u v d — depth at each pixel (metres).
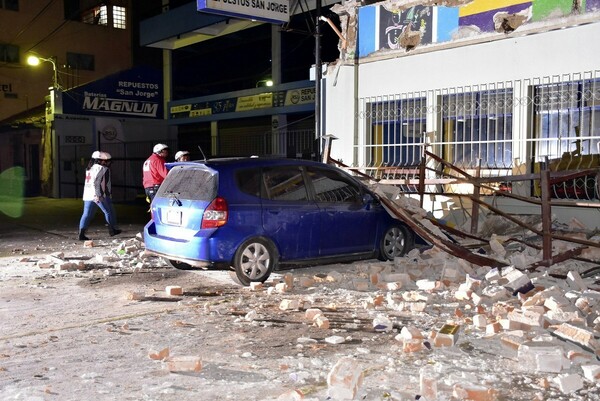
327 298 6.80
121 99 27.33
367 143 13.10
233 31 24.42
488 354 4.88
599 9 9.43
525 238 9.34
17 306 6.62
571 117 9.92
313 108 20.98
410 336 5.06
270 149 23.61
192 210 7.30
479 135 10.94
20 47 31.95
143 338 5.40
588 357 4.64
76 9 33.44
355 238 8.26
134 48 34.38
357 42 13.16
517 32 10.46
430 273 7.89
